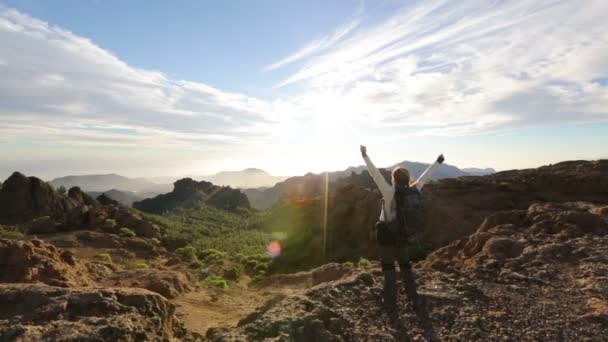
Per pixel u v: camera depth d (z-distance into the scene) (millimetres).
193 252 53781
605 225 9625
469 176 41562
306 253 49531
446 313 4945
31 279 13734
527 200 30641
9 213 62344
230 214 183875
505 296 5672
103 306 5301
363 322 4648
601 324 4766
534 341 4371
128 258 40875
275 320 4258
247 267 51438
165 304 6301
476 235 9922
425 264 10367
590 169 31984
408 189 4816
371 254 41188
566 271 6879
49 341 4148
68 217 55250
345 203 56812
